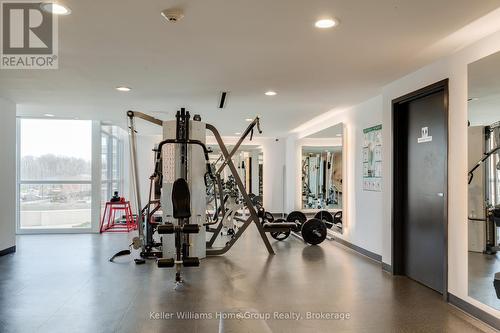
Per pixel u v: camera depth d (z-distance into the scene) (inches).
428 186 172.9
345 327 129.5
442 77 154.5
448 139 151.8
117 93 220.4
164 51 143.9
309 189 394.3
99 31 123.1
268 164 486.0
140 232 233.0
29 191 329.4
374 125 230.2
